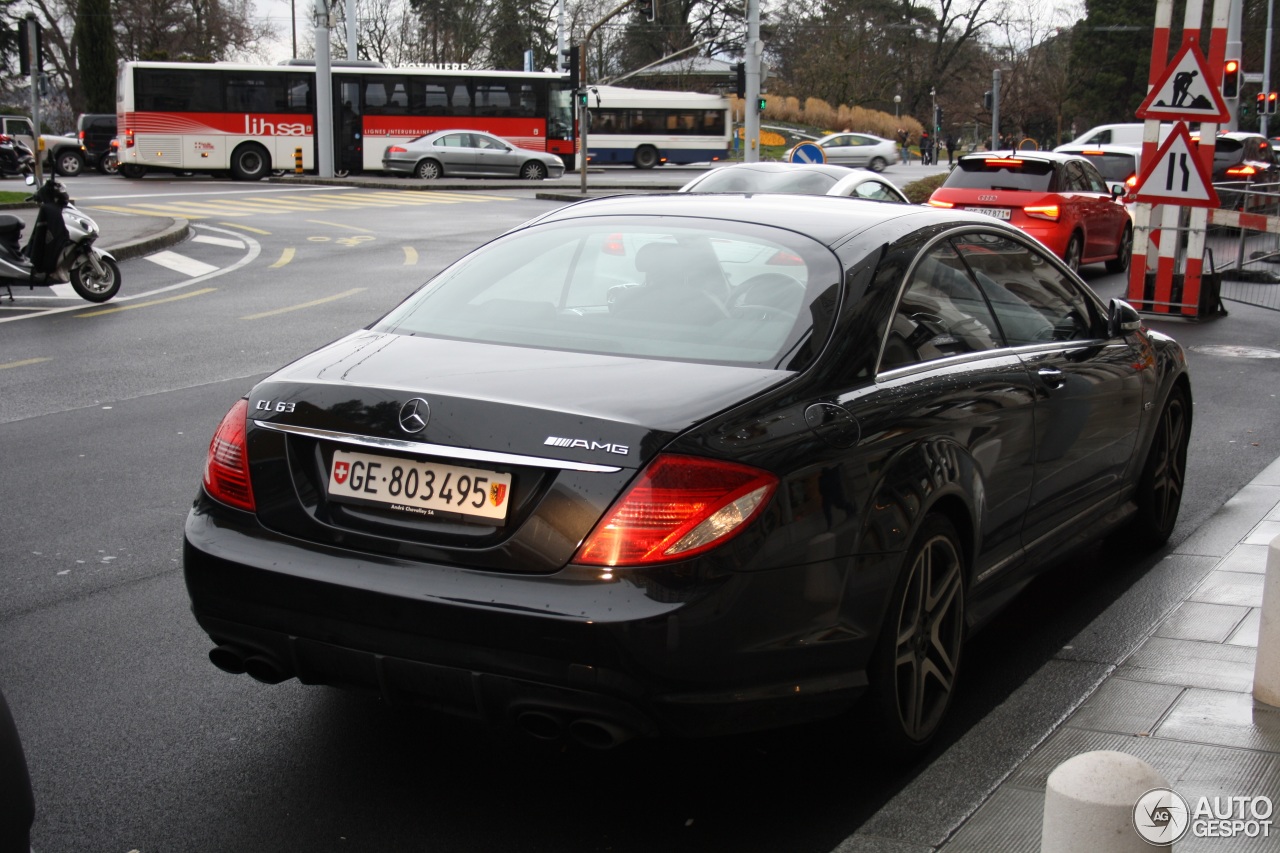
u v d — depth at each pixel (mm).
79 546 5910
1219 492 6922
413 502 3260
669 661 3012
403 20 83688
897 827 3293
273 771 3740
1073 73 91062
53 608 5105
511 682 3102
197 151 40250
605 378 3410
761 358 3570
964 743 3812
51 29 74062
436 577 3174
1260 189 23531
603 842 3357
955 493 3830
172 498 6719
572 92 32562
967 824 3256
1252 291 16328
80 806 3523
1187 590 5340
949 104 95250
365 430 3320
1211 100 13070
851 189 15008
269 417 3500
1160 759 3605
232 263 18828
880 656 3541
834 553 3316
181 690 4328
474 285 4242
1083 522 5078
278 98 40594
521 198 32156
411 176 39938
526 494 3150
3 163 39656
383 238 22531
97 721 4074
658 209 4520
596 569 3045
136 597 5246
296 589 3318
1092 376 4895
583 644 3012
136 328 12742
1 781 2375
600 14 88438
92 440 7996
